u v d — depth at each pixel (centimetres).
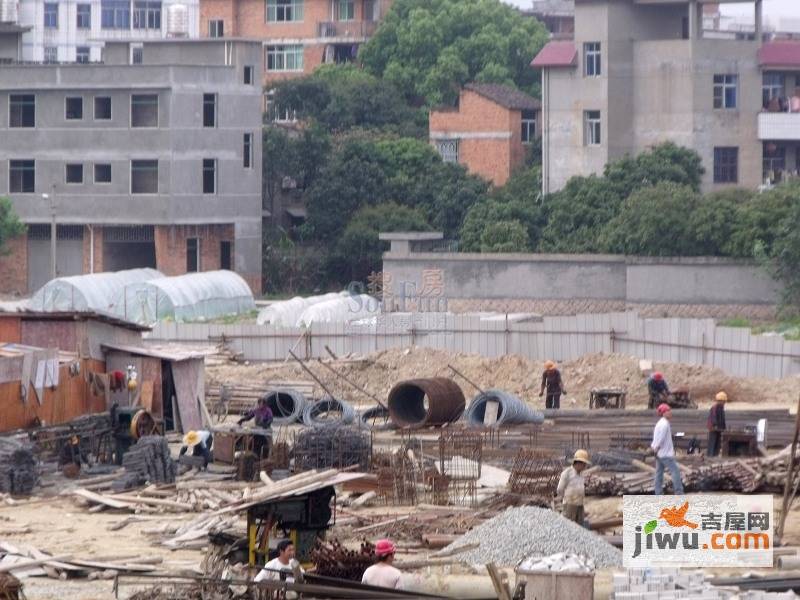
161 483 5547
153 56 12912
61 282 10438
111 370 6750
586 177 12656
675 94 12950
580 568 3606
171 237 12438
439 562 4078
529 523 4159
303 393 7450
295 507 3959
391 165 13888
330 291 13350
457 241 12800
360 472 5538
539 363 8150
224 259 12756
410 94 16175
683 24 13175
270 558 3900
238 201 12725
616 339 8488
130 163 12431
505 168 14712
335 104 15012
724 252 11031
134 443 6056
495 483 5484
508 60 16312
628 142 13100
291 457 5756
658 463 4972
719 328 8281
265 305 11975
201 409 6994
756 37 13138
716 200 11312
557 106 13188
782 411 7006
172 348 7212
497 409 6912
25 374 6025
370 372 8138
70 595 4006
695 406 7325
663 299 10962
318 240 13662
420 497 5256
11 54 14388
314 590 3500
